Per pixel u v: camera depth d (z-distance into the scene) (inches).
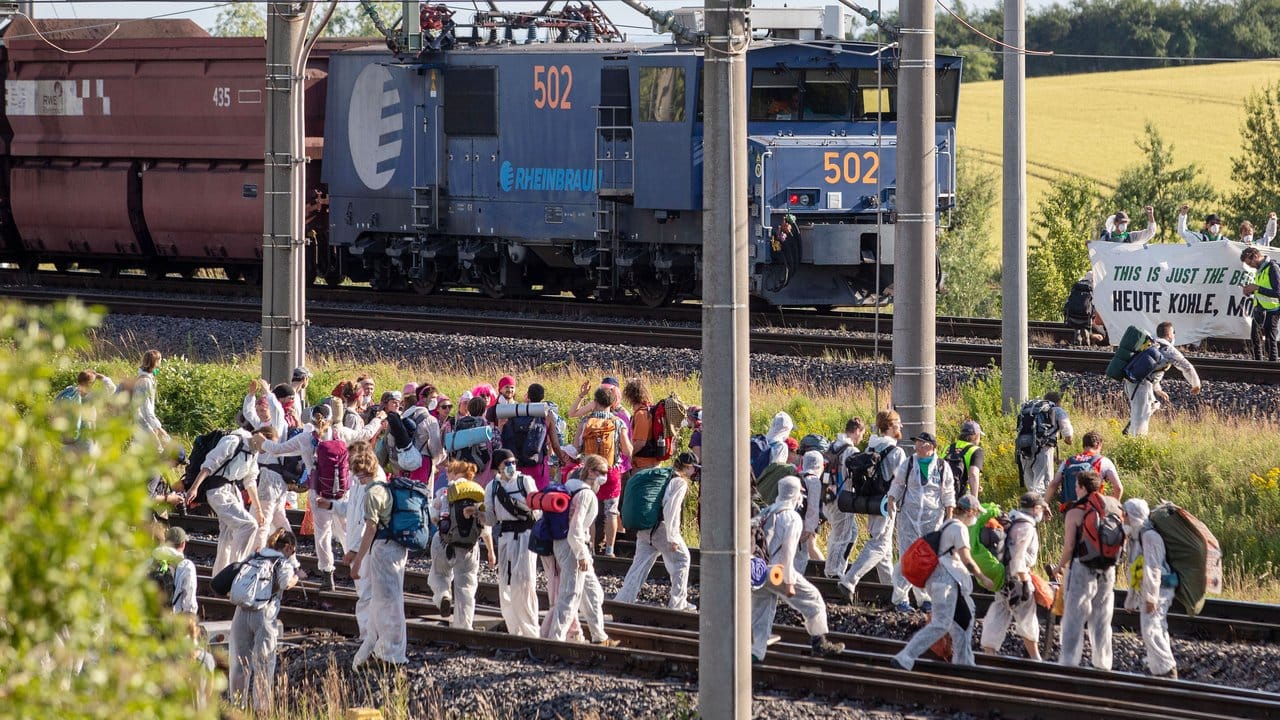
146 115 5187.0
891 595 2203.5
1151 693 1685.5
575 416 2464.3
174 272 5807.1
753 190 4037.9
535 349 3779.5
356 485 2204.7
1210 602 2108.8
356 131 4909.0
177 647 798.5
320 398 3459.6
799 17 4202.8
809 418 3063.5
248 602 1729.8
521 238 4532.5
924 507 2058.3
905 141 2241.6
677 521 2096.5
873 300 4148.6
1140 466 2780.5
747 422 1478.8
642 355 3673.7
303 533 2625.5
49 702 757.9
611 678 1771.7
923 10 2210.9
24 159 5565.9
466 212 4648.1
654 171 4114.2
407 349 3907.5
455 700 1758.1
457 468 1982.0
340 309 4463.6
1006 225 2994.6
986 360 3570.4
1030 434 2534.5
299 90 2945.4
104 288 5398.6
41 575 752.3
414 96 4726.9
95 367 3622.0
